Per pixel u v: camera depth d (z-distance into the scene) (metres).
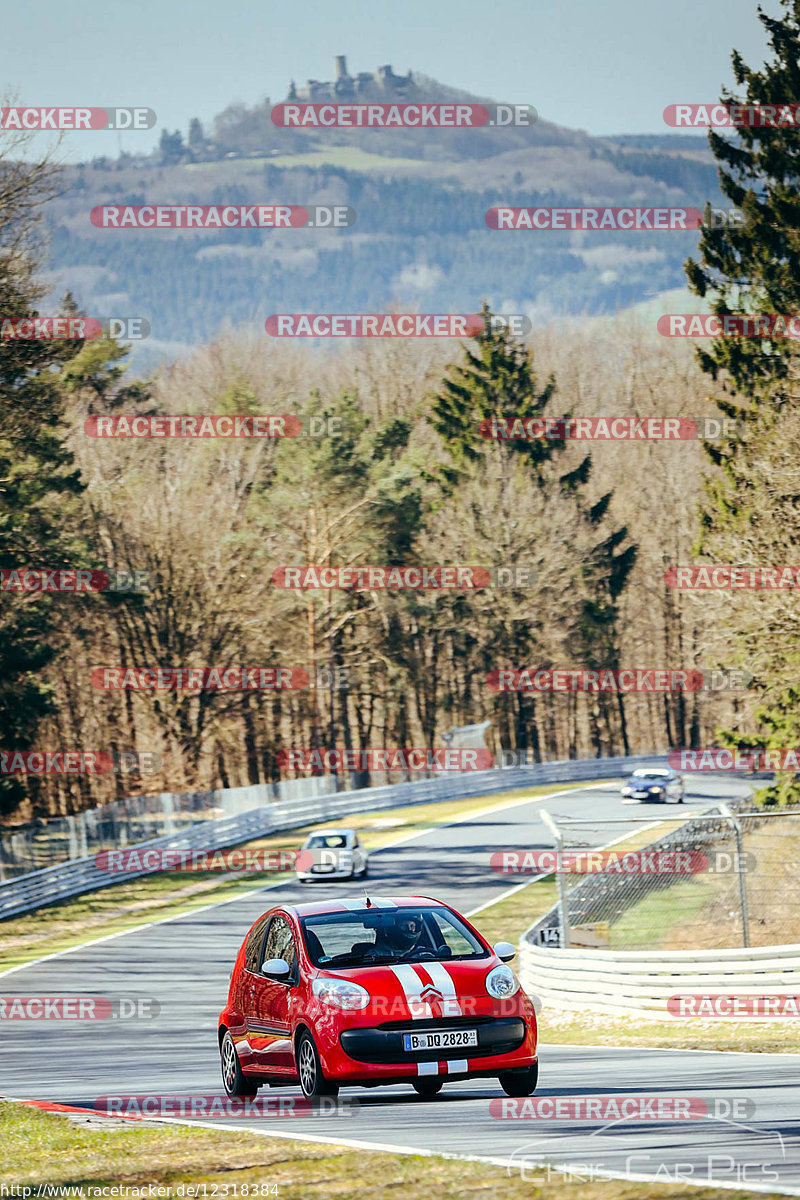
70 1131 26.62
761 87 122.75
